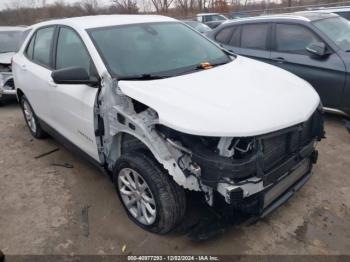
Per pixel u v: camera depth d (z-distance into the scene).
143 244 2.86
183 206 2.67
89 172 4.03
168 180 2.62
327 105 4.97
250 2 25.05
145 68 3.16
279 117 2.50
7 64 6.75
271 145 2.54
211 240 2.87
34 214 3.32
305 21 5.20
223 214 2.67
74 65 3.47
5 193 3.70
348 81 4.64
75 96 3.33
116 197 3.52
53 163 4.30
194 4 24.84
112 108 2.91
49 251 2.85
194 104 2.52
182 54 3.48
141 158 2.74
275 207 2.67
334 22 5.41
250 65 3.48
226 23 6.37
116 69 3.06
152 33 3.61
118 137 3.05
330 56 4.84
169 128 2.54
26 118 5.21
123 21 3.67
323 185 3.53
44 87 3.96
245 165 2.33
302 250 2.72
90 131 3.25
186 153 2.52
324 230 2.91
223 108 2.47
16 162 4.41
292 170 2.76
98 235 2.99
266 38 5.60
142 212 2.96
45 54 4.14
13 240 3.00
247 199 2.53
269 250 2.74
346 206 3.20
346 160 4.01
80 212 3.31
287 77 3.22
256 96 2.68
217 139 2.44
